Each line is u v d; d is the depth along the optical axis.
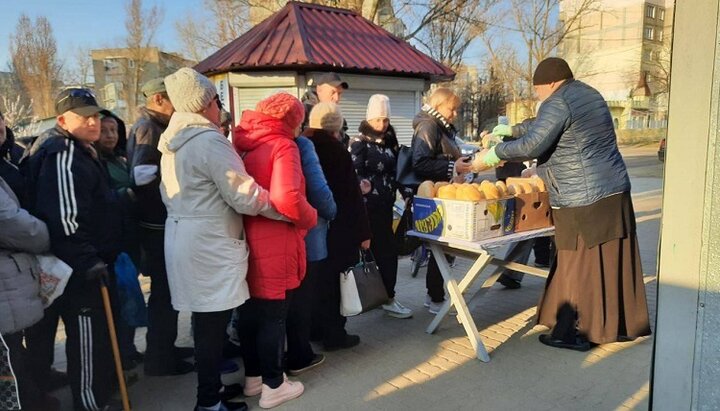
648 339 3.49
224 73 8.19
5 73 27.86
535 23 25.47
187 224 2.39
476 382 2.96
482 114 30.06
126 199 2.87
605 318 3.26
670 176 1.61
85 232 2.40
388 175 3.85
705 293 1.56
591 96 3.06
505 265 3.65
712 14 1.46
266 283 2.55
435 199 3.37
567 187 3.15
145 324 3.09
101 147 2.98
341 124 3.21
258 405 2.79
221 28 19.14
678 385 1.66
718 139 1.49
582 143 3.06
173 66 36.09
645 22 38.84
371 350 3.44
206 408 2.56
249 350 2.86
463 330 3.76
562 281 3.36
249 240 2.55
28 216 2.21
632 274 3.27
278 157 2.46
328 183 3.12
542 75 3.18
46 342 2.75
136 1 34.59
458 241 3.23
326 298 3.36
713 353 1.56
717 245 1.52
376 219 3.79
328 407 2.73
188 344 3.61
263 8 15.38
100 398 2.60
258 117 2.56
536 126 3.13
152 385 3.01
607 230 3.12
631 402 2.71
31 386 2.52
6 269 2.19
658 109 37.03
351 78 8.05
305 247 2.84
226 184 2.30
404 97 8.82
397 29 14.88
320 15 9.02
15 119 12.86
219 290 2.40
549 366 3.14
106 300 2.52
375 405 2.74
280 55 7.69
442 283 4.07
